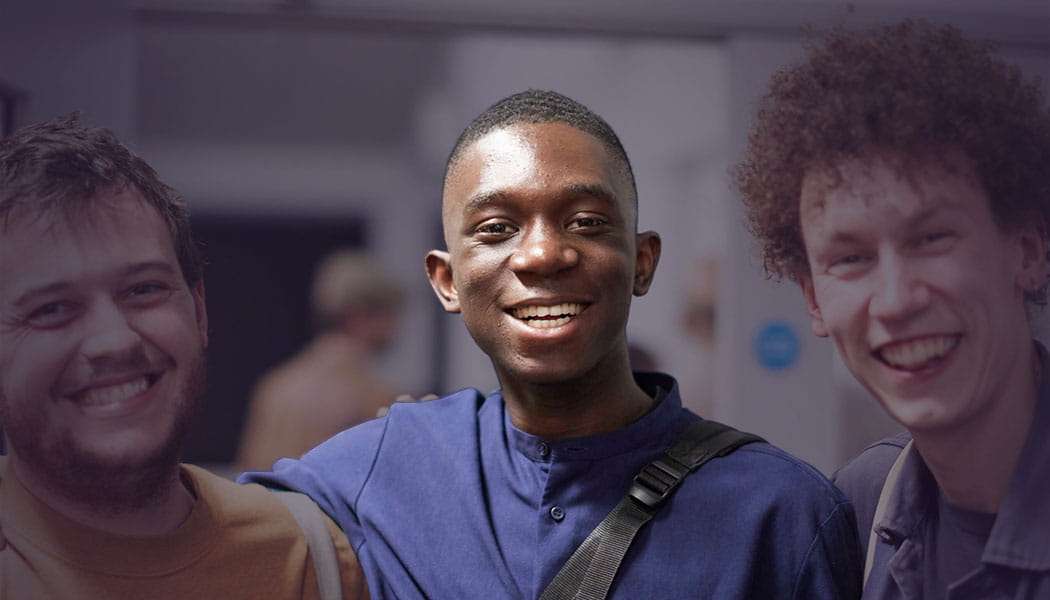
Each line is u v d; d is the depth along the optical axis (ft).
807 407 5.54
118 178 4.65
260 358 6.86
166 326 4.67
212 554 4.41
